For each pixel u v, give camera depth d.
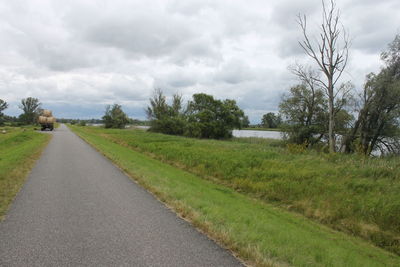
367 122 27.78
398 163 12.91
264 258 4.19
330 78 25.44
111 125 82.88
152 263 4.01
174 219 6.00
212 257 4.28
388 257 6.97
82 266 3.86
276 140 40.91
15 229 5.17
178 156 18.67
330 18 24.66
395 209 8.61
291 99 34.19
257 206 9.73
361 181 10.88
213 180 13.90
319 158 15.45
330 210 9.38
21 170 11.30
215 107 50.50
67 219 5.79
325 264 4.74
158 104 56.78
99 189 8.62
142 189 8.82
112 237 4.91
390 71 25.27
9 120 134.25
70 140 30.56
